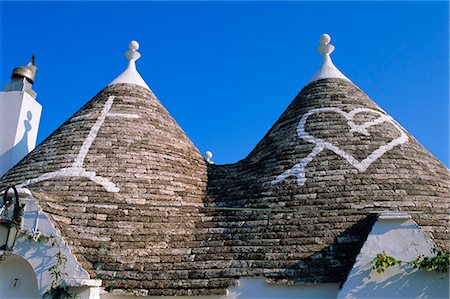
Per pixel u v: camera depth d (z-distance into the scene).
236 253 10.14
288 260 9.56
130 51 16.88
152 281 9.65
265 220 10.88
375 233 9.08
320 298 9.01
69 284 9.23
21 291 10.34
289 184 11.59
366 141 12.30
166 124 15.04
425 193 10.77
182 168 13.61
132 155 13.08
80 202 11.29
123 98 15.16
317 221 10.36
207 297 9.30
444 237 9.25
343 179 11.20
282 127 14.00
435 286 8.55
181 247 10.73
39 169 12.71
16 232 8.59
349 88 14.61
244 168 13.84
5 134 17.61
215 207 12.21
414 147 12.63
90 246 10.34
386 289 8.62
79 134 13.70
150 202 11.88
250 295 9.21
